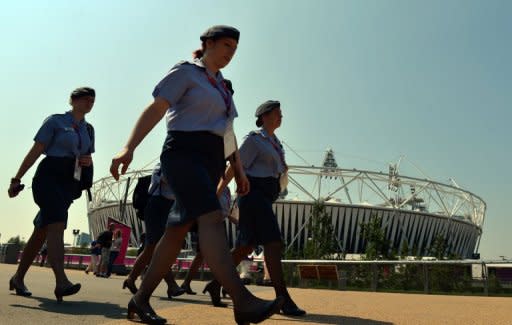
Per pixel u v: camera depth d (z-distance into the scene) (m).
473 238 112.56
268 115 5.29
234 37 3.44
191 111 3.18
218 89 3.34
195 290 8.65
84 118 5.54
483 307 6.20
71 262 23.56
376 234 63.19
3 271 10.13
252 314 2.50
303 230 95.12
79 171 5.28
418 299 7.93
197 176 2.96
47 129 5.14
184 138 3.12
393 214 96.56
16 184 5.21
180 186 2.96
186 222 2.91
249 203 5.04
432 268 11.45
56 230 4.93
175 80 3.18
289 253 64.62
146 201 6.84
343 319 4.29
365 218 96.44
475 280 10.90
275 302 2.48
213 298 5.17
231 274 2.64
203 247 2.74
